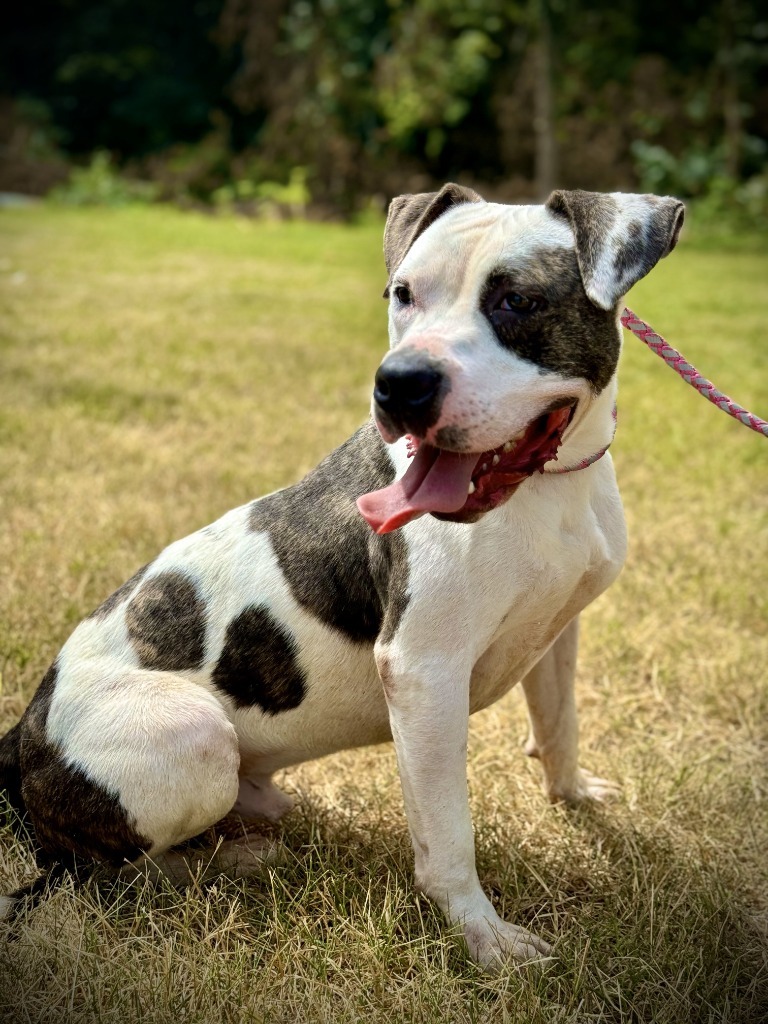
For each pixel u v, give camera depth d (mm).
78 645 947
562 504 845
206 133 9484
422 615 825
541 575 846
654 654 1354
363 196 7852
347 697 917
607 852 987
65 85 9664
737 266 5688
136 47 9680
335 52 8320
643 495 1849
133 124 9500
